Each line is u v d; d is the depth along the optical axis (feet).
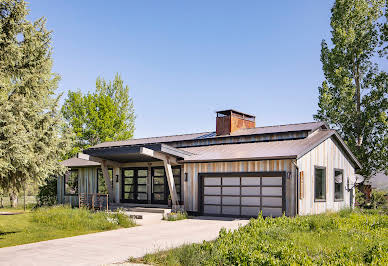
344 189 70.44
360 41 90.68
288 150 55.88
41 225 49.29
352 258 25.95
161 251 30.73
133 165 75.25
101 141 114.83
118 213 52.95
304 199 54.34
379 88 88.43
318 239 34.06
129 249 32.22
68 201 85.30
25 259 28.53
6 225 49.06
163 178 70.54
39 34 43.45
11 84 41.81
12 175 41.96
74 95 115.14
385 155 84.43
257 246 28.19
